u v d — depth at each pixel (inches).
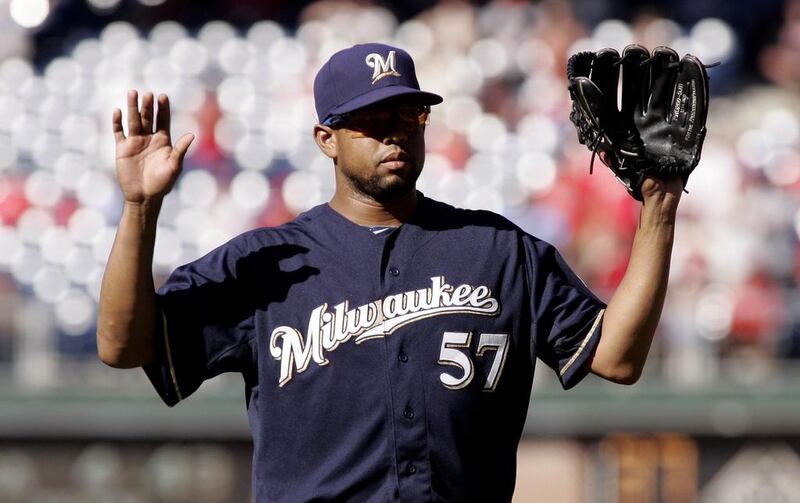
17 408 1331.2
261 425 448.1
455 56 1686.8
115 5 1759.4
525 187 1515.7
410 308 443.5
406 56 469.1
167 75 1660.9
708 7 1793.8
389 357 438.0
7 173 1544.0
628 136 453.4
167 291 454.9
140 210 439.2
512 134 1566.2
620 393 1311.5
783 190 1455.5
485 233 460.8
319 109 472.4
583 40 1704.0
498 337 445.4
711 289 1370.6
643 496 1310.3
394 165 452.4
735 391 1317.7
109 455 1330.0
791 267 1396.4
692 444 1312.7
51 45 1726.1
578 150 1524.4
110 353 446.6
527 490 1314.0
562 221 1444.4
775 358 1350.9
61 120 1612.9
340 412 438.3
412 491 434.6
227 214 1507.1
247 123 1588.3
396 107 452.8
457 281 449.1
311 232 465.1
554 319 454.0
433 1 1859.0
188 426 1322.6
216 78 1658.5
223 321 452.8
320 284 450.3
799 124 1557.6
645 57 458.3
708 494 1305.4
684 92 453.1
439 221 466.3
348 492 437.1
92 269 1465.3
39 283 1450.5
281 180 1540.4
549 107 1601.9
